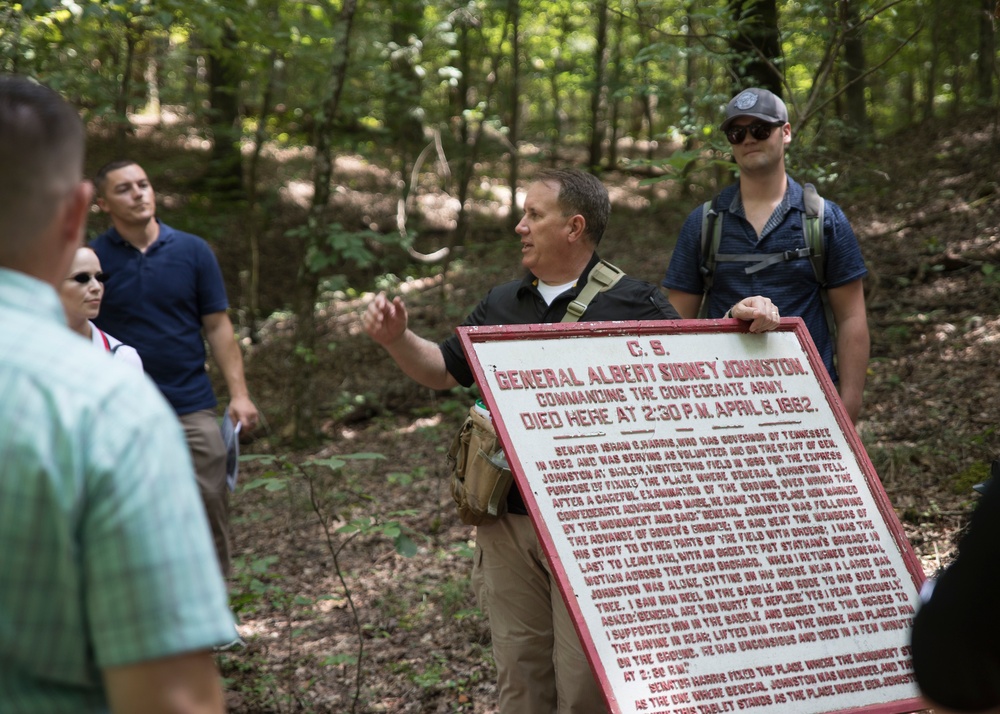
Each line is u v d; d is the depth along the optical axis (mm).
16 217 1233
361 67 10711
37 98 1260
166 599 1176
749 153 3574
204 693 1219
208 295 4531
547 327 2678
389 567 5348
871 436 5770
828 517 2678
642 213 14375
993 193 9320
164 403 1262
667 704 2348
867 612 2574
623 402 2664
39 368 1186
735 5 6355
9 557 1145
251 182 11844
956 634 1385
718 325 2826
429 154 16344
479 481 2961
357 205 15367
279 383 10086
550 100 19672
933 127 12328
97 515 1159
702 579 2498
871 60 12547
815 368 2857
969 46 13312
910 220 9336
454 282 12070
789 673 2451
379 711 3824
